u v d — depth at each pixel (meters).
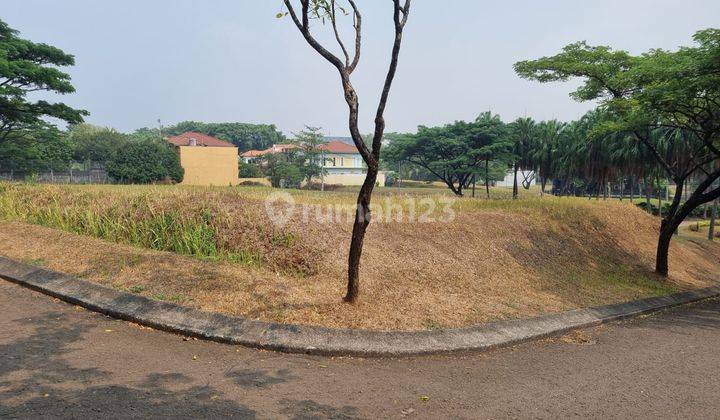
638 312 9.62
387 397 4.39
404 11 6.01
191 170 54.47
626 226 18.78
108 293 6.56
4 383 3.96
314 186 57.53
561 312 8.45
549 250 13.23
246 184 56.69
